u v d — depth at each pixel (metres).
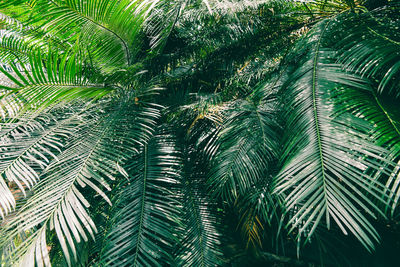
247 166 1.47
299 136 1.20
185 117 2.10
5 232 1.35
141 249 1.37
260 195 1.47
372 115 1.15
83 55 1.86
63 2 1.62
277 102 1.67
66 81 1.62
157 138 1.96
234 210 1.72
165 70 2.55
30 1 1.65
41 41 2.18
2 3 1.63
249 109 1.71
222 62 2.35
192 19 2.56
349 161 1.02
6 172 1.50
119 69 2.04
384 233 1.46
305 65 1.48
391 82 1.44
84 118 1.94
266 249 1.74
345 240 1.47
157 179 1.64
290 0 2.07
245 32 2.22
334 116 1.18
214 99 1.97
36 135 1.78
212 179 1.53
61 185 1.39
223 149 1.64
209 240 1.57
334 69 1.37
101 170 1.45
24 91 1.44
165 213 1.51
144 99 2.29
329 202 0.95
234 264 1.57
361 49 1.36
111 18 1.80
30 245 1.17
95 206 1.76
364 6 1.91
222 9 2.22
